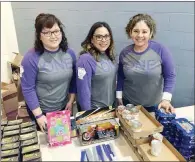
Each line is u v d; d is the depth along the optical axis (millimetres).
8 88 2572
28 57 1568
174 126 1343
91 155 1223
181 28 2225
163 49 1685
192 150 1250
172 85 1711
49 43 1537
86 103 1677
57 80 1663
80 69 1609
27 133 1359
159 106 1591
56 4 2625
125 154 1245
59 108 1810
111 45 1692
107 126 1360
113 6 2406
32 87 1637
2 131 1378
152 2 2240
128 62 1744
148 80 1714
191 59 2305
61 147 1316
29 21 2838
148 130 1225
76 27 2658
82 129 1327
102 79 1677
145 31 1565
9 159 1152
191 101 2477
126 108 1393
